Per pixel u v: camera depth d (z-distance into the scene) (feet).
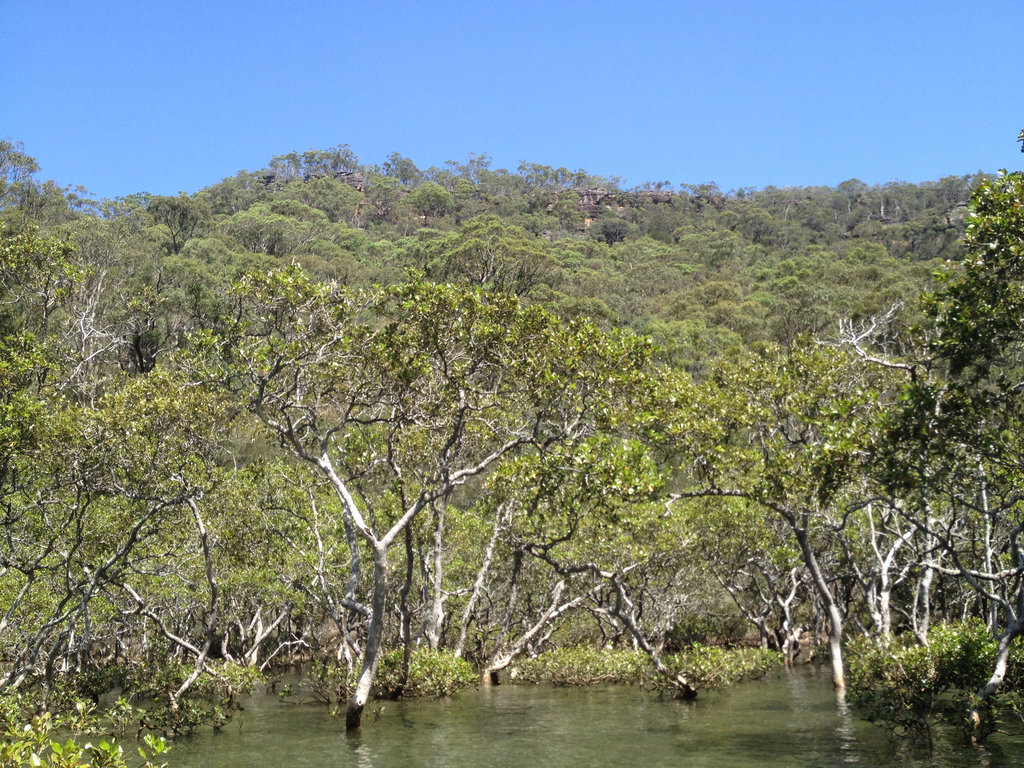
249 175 630.74
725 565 109.81
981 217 43.52
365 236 440.45
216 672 70.18
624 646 102.78
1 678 62.23
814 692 84.28
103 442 60.85
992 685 47.91
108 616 81.05
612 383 59.77
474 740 60.59
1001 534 76.95
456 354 61.72
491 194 642.22
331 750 57.16
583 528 88.58
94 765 26.48
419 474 81.51
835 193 639.35
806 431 72.18
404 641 78.74
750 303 260.42
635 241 520.83
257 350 58.08
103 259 186.09
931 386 47.01
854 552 97.19
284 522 89.61
